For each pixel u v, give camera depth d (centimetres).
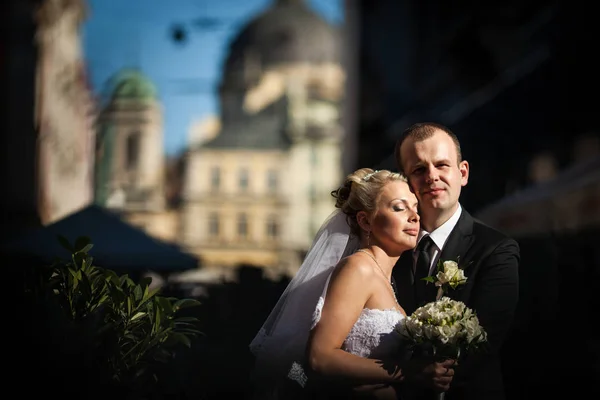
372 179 314
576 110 1287
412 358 300
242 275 933
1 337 260
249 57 8338
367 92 3391
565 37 1179
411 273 330
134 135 7756
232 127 7894
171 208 7825
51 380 262
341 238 318
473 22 1823
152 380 329
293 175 7712
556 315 561
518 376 519
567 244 764
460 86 2086
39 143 3177
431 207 324
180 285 996
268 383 311
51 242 895
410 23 2584
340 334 292
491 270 318
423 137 326
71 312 307
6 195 2842
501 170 1509
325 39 8500
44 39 3228
